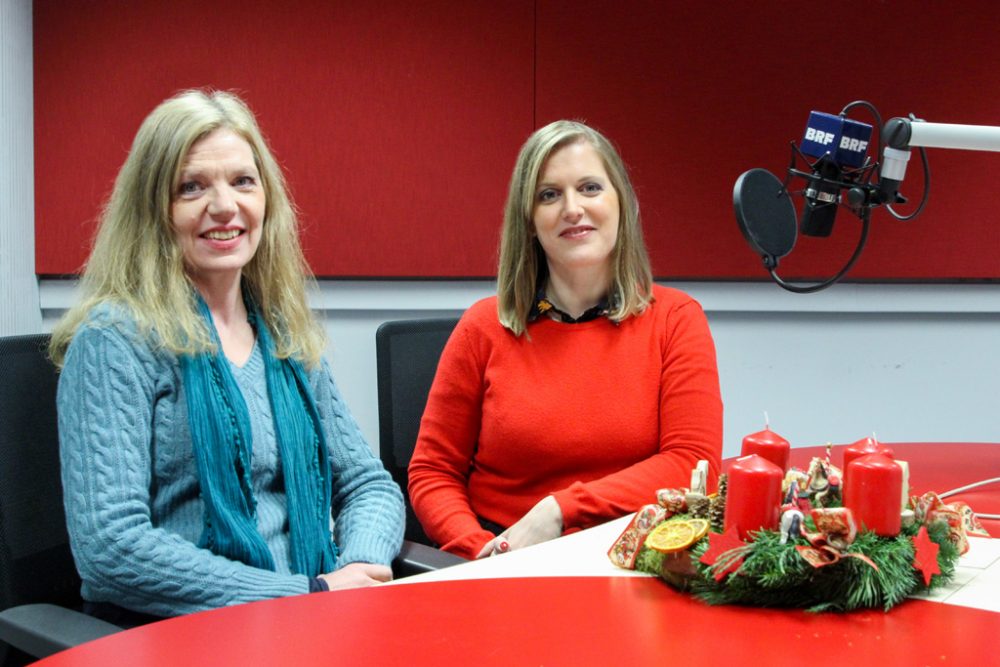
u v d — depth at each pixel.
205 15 3.25
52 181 3.28
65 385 1.47
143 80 3.26
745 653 0.92
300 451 1.66
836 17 3.21
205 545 1.51
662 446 1.83
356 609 1.06
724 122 3.24
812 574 1.04
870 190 1.46
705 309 3.32
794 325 3.38
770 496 1.09
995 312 3.35
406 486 2.05
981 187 3.25
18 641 1.23
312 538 1.63
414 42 3.25
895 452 2.03
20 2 3.21
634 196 1.92
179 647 0.95
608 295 1.92
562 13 3.23
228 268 1.63
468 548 1.75
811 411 3.41
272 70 3.26
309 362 1.76
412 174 3.29
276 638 0.97
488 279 3.36
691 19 3.22
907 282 3.30
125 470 1.44
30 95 3.27
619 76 3.24
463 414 1.93
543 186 1.86
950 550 1.13
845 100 3.22
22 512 1.46
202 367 1.56
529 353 1.88
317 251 3.31
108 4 3.24
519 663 0.90
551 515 1.66
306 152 3.29
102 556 1.40
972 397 3.40
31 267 3.30
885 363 3.39
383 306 3.35
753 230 1.44
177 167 1.58
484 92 3.26
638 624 1.00
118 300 1.55
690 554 1.10
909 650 0.93
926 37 3.20
